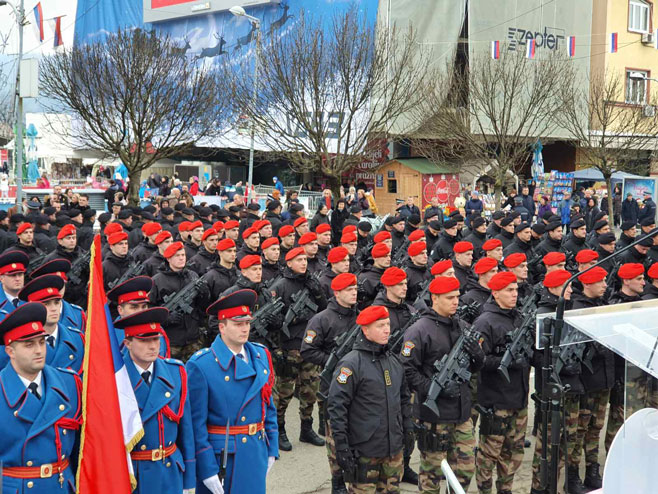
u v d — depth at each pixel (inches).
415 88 901.2
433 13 1121.4
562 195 1201.4
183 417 204.8
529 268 509.4
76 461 191.3
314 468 307.9
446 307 255.1
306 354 293.0
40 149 1427.2
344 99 805.9
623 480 155.3
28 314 181.9
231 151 1357.0
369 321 225.6
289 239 474.3
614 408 299.1
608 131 1149.1
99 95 782.5
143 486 195.3
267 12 1237.7
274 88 806.5
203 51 1334.9
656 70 1373.0
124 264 454.6
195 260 445.1
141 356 197.5
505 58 1001.5
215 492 207.0
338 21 961.5
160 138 852.6
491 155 1058.7
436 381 241.4
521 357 257.3
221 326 216.4
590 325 162.2
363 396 225.0
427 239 578.2
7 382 183.9
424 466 247.9
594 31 1322.6
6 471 179.2
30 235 507.2
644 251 470.3
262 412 219.1
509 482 270.8
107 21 1440.7
